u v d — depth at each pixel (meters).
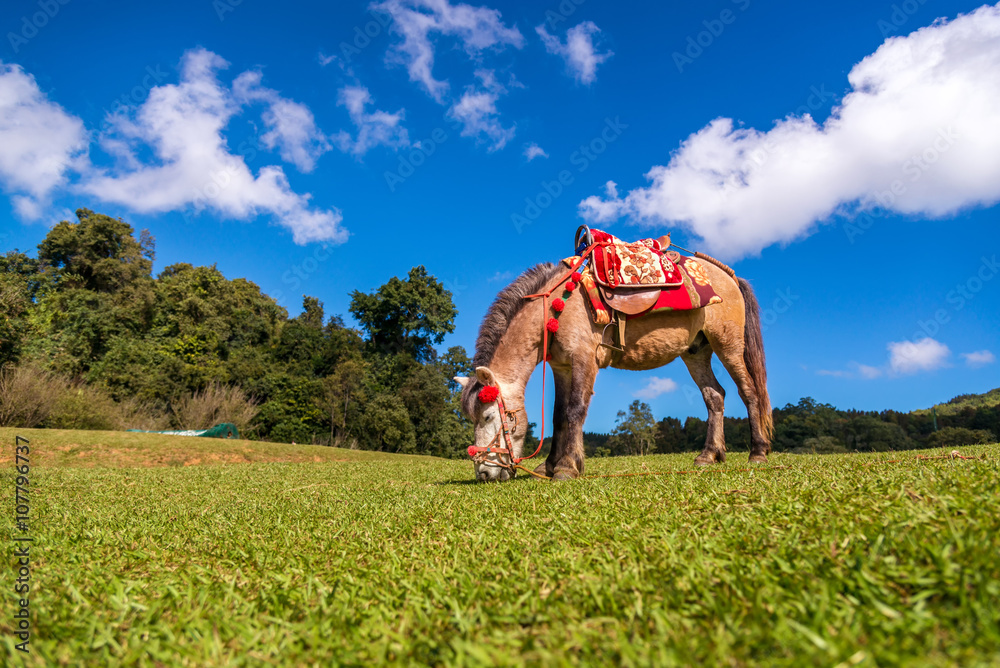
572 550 1.80
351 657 1.05
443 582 1.55
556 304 4.93
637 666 0.88
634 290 5.10
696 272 5.48
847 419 22.47
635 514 2.27
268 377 36.06
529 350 5.09
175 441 15.80
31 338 33.16
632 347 5.29
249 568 2.03
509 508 2.88
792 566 1.30
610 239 5.28
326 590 1.58
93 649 1.23
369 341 45.09
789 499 2.06
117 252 49.34
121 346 34.50
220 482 6.52
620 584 1.34
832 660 0.81
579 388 4.91
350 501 3.84
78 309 37.16
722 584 1.26
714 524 1.86
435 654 1.05
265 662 1.08
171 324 40.75
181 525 3.17
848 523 1.53
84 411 22.69
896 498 1.73
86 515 3.74
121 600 1.53
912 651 0.82
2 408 20.67
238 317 44.75
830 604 1.05
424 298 44.38
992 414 23.50
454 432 36.06
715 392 6.23
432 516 2.82
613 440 31.38
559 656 0.92
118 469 9.12
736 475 3.43
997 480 1.85
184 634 1.30
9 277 39.28
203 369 33.97
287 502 4.08
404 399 36.59
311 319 51.28
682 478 3.48
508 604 1.29
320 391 35.44
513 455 4.89
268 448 17.00
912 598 1.01
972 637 0.85
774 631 0.93
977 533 1.26
